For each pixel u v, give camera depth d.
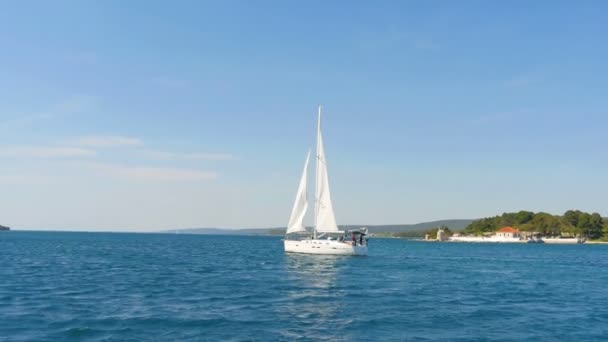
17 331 23.33
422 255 114.75
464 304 34.28
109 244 150.00
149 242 182.75
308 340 22.38
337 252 78.25
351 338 22.98
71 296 34.34
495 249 179.88
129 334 23.00
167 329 24.16
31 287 38.97
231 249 126.94
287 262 72.12
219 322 25.97
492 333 24.86
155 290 38.31
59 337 22.23
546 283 51.34
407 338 23.28
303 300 34.28
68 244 142.00
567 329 26.33
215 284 43.22
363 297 36.47
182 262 71.69
